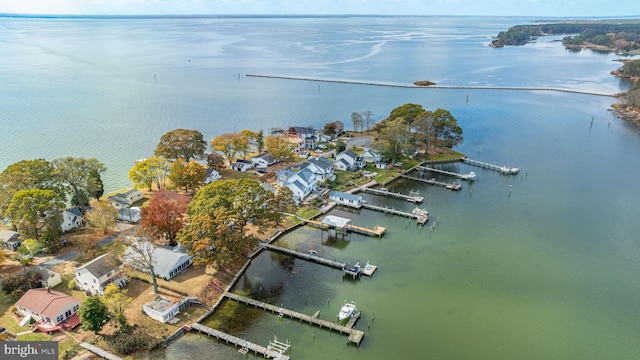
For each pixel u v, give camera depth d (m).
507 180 123.19
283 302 70.25
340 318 65.75
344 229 93.56
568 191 115.31
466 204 107.81
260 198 80.56
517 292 73.56
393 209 103.94
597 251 86.38
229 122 180.38
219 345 60.78
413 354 59.75
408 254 85.06
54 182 93.00
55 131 162.00
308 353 59.59
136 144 150.25
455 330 64.50
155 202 83.12
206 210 78.06
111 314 62.78
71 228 91.25
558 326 65.69
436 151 145.25
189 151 120.44
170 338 61.06
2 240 82.81
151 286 71.94
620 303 71.00
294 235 92.12
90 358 57.25
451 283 75.81
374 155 133.12
